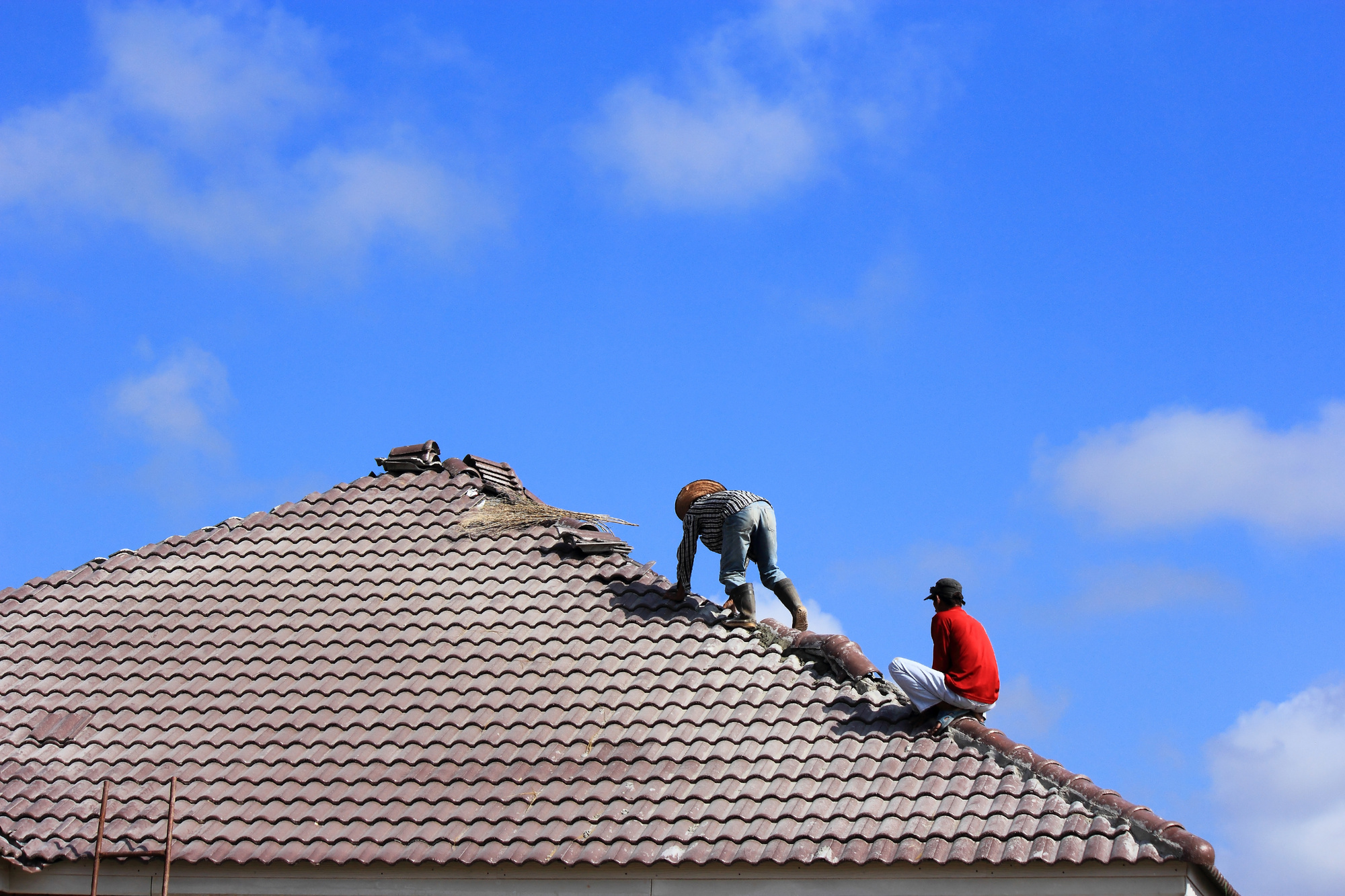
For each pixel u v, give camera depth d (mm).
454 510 14891
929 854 9656
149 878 10680
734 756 11023
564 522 14500
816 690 11719
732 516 12875
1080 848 9523
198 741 11711
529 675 12219
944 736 10906
